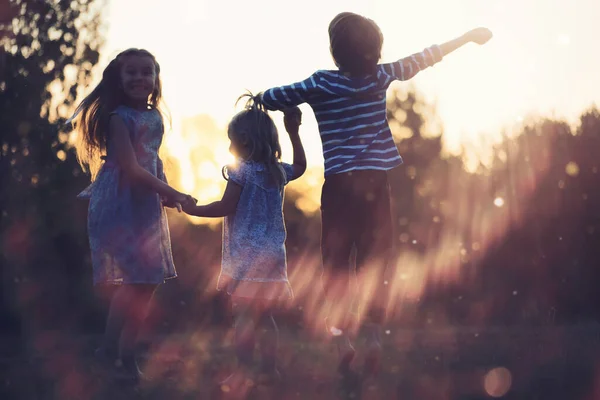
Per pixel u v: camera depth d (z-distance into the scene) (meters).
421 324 17.48
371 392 4.00
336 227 5.27
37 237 12.16
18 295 11.94
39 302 12.45
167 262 5.03
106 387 4.20
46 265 12.55
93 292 13.41
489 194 20.19
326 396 3.89
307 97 5.25
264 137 5.09
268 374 4.64
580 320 15.12
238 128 5.09
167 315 17.92
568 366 5.00
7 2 11.21
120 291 4.84
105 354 4.75
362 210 5.24
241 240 4.96
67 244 12.75
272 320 4.92
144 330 14.34
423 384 4.27
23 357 5.84
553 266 18.48
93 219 4.93
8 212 11.67
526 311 18.62
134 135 5.00
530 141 19.45
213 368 5.11
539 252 18.61
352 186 5.21
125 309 4.80
